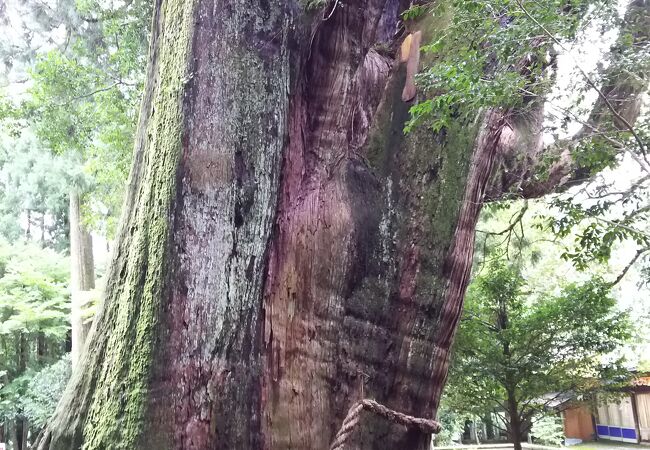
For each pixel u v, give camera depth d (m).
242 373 2.46
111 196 11.48
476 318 7.10
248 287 2.54
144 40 8.02
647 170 2.66
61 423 2.45
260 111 2.69
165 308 2.39
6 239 18.98
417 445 2.81
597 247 3.28
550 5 2.35
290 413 2.56
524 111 3.56
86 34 8.59
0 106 8.32
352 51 3.16
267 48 2.78
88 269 13.48
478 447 13.78
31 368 15.13
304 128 3.06
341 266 2.80
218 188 2.54
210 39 2.69
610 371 6.90
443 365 3.01
